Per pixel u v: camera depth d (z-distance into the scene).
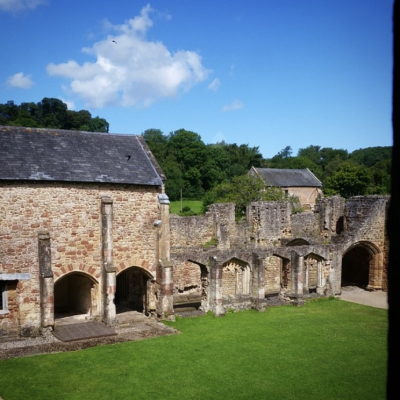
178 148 96.44
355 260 38.22
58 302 29.03
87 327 23.53
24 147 24.38
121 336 22.44
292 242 38.69
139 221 26.03
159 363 18.48
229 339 22.02
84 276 25.17
